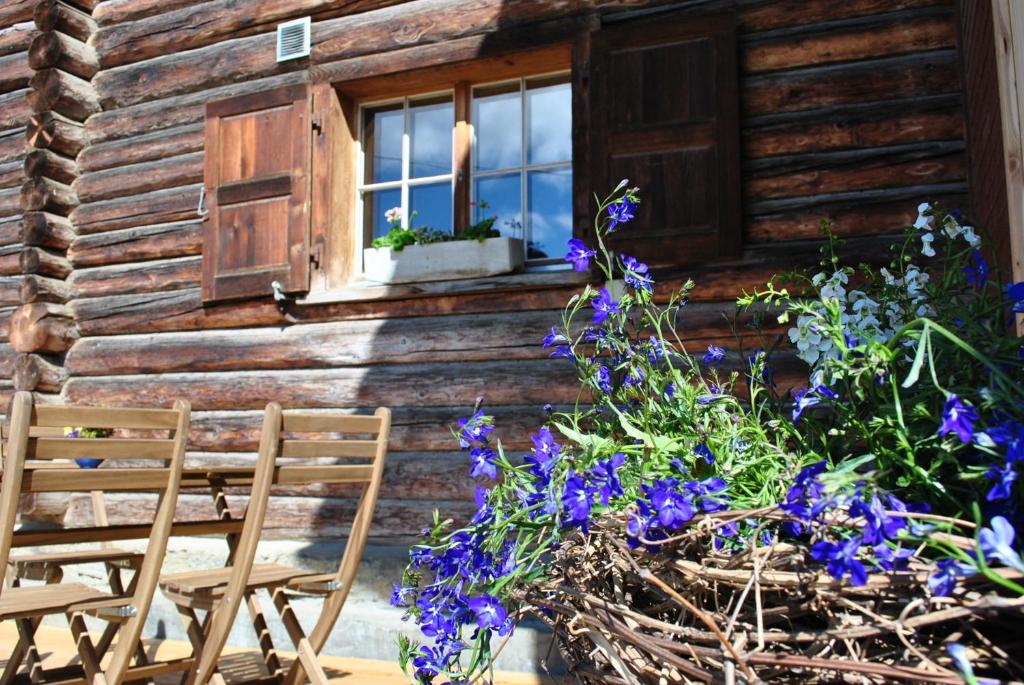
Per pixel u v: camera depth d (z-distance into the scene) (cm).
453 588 135
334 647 394
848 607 91
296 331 479
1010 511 99
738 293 391
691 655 91
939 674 78
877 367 111
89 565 484
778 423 130
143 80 539
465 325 441
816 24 399
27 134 548
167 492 263
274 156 487
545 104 464
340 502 455
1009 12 198
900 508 93
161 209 525
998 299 143
